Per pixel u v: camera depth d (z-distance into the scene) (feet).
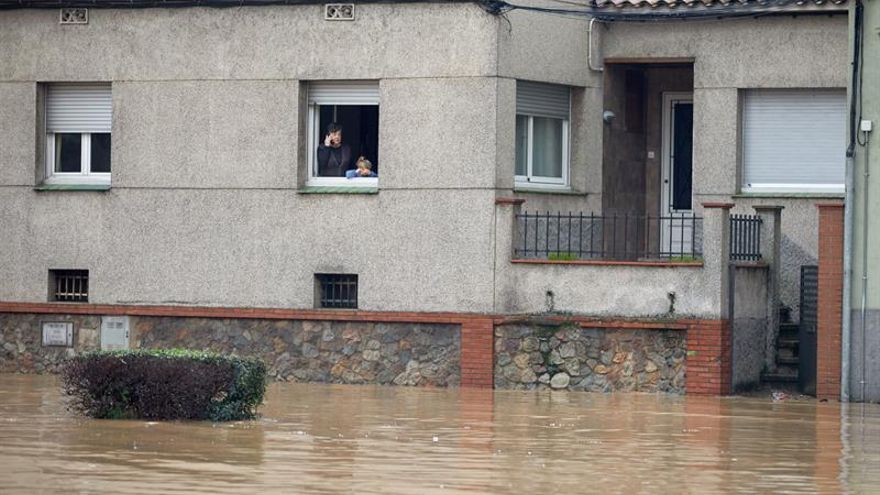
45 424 79.41
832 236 98.12
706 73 109.09
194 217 108.88
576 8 109.60
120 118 110.32
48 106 112.88
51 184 112.57
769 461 71.72
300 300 106.83
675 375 99.60
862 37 97.45
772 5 105.70
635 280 100.37
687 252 114.42
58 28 111.45
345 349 105.60
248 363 82.84
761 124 108.88
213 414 81.66
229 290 108.27
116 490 60.64
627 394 99.30
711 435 80.38
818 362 98.32
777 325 104.94
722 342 98.73
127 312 110.01
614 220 112.57
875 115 97.09
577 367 101.09
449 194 103.55
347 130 107.45
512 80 103.96
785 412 91.15
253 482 62.95
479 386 102.53
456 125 103.45
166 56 109.29
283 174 107.14
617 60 111.14
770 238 104.42
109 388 81.71
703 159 109.29
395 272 104.78
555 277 101.71
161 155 109.50
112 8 110.32
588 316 101.09
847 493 63.52
